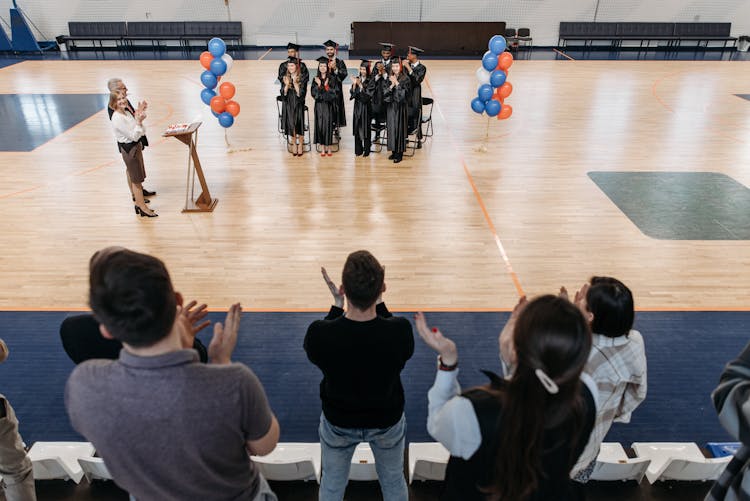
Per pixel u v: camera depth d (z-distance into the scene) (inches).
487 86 332.8
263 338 174.9
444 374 59.0
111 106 235.1
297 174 309.0
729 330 177.6
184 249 227.6
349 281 75.5
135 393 43.7
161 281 44.1
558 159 331.6
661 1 696.4
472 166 321.1
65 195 277.4
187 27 693.3
